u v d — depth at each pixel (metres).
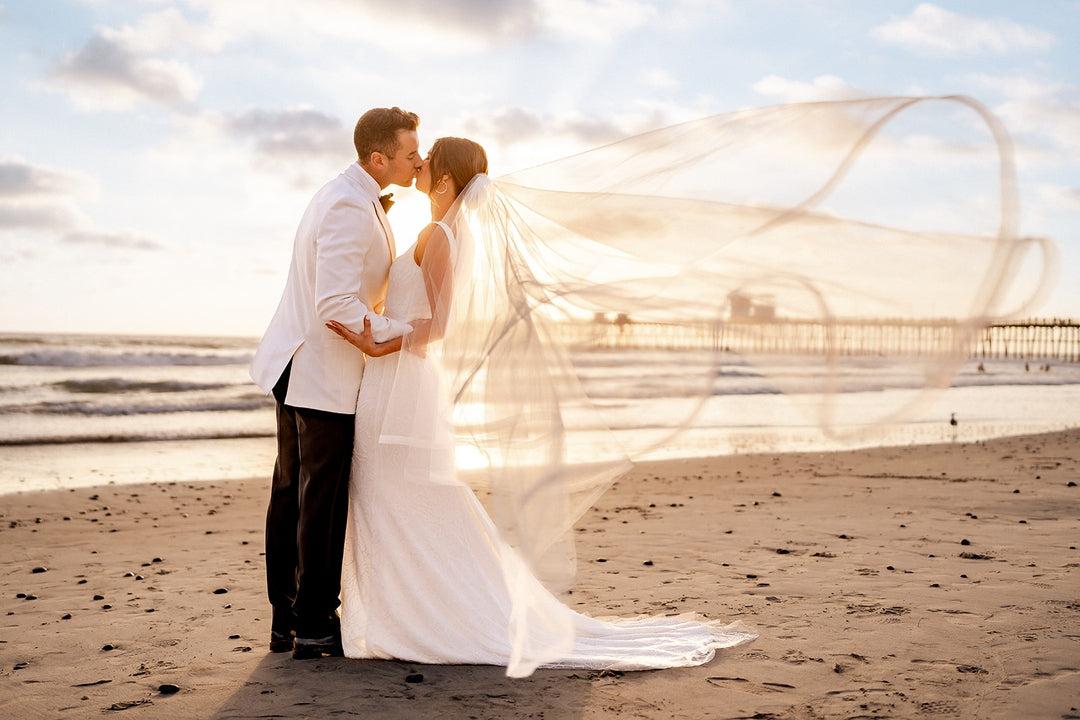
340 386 3.46
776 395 24.78
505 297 3.24
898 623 3.87
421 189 3.57
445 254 3.29
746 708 2.88
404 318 3.45
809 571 5.05
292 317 3.57
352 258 3.35
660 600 4.44
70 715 2.89
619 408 3.11
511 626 3.29
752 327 2.97
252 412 19.75
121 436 15.19
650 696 3.01
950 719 2.74
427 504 3.46
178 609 4.46
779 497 8.68
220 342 52.06
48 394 21.64
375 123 3.47
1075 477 9.92
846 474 10.80
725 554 5.71
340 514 3.51
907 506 7.77
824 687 3.06
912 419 2.79
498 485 3.15
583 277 3.17
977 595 4.35
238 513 8.40
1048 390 35.53
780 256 2.95
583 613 4.19
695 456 13.45
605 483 3.12
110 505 8.80
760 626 3.89
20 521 7.78
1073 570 4.93
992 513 7.26
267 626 4.09
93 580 5.27
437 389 3.40
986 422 20.56
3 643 3.80
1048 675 3.13
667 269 3.08
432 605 3.44
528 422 3.13
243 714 2.87
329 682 3.20
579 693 3.05
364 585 3.49
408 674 3.28
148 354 30.83
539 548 3.08
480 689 3.10
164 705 2.97
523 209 3.27
